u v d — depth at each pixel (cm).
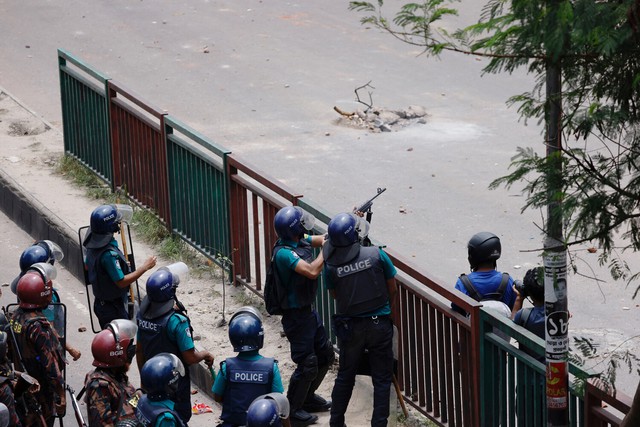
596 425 1653
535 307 1953
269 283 2072
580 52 1236
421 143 4000
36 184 3372
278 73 4800
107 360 1781
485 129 4128
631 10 1135
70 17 5581
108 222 2255
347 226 1936
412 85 4641
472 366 1961
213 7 5847
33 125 3922
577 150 1292
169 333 1939
